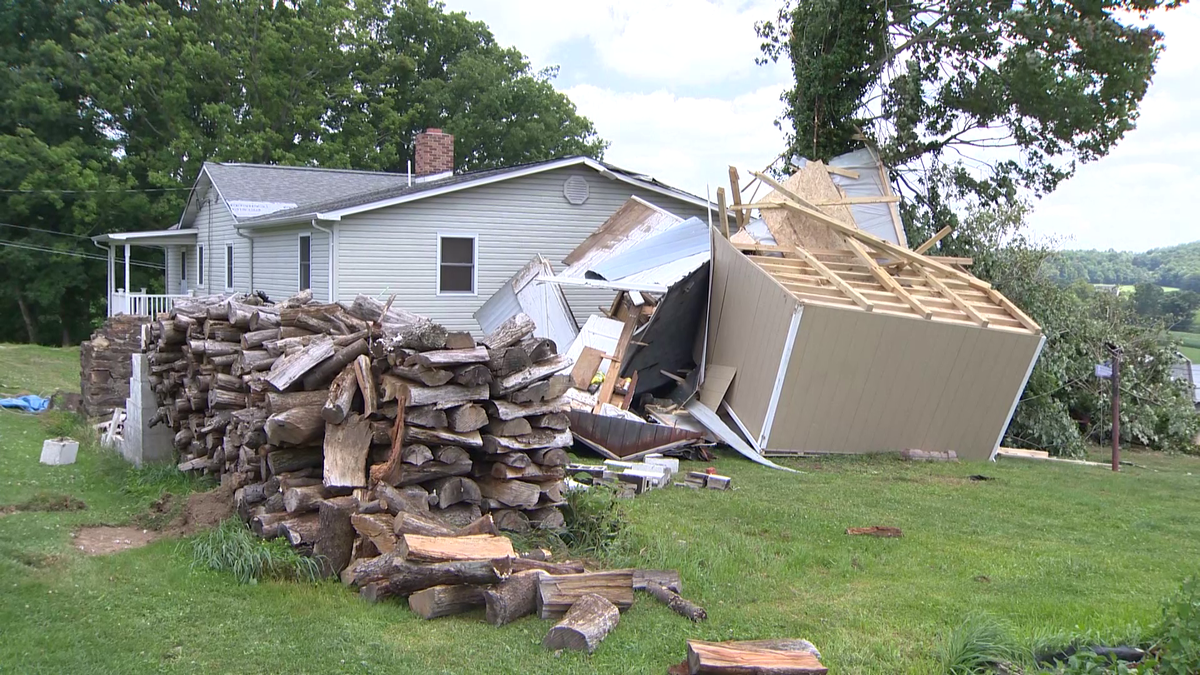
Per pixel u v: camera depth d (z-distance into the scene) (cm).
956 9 1820
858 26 1841
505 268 1883
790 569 699
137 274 3681
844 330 1227
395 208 1770
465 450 675
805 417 1265
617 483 965
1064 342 1647
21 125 3581
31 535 702
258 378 748
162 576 617
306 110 3678
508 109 4141
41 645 496
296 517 655
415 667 488
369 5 4012
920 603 616
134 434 1043
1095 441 1706
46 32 3816
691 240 1533
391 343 650
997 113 1834
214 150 3538
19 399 1456
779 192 1603
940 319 1260
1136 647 512
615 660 502
